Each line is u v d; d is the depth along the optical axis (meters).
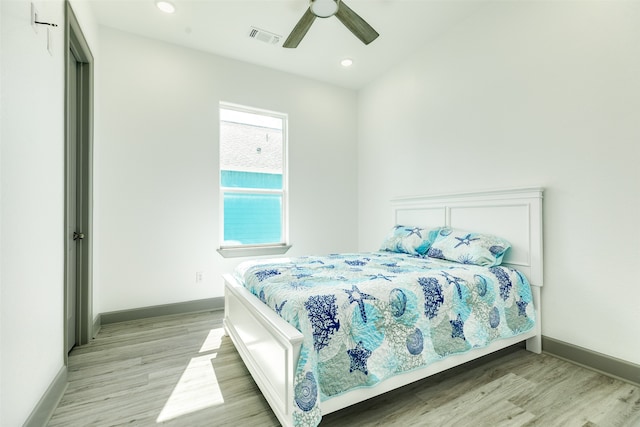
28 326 1.21
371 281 1.59
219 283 3.15
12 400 1.07
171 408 1.46
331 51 3.14
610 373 1.74
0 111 1.02
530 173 2.17
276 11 2.52
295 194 3.65
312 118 3.77
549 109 2.06
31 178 1.25
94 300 2.47
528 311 2.01
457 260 2.25
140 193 2.79
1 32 1.03
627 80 1.71
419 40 2.96
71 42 1.99
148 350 2.11
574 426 1.31
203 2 2.40
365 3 2.44
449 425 1.32
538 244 2.07
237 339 1.96
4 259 1.03
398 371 1.40
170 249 2.91
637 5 1.68
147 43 2.84
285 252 3.58
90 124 2.27
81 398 1.53
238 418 1.38
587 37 1.88
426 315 1.55
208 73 3.12
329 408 1.22
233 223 3.35
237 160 3.39
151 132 2.84
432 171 2.99
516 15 2.26
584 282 1.88
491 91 2.44
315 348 1.22
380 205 3.72
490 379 1.71
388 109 3.57
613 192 1.77
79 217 2.21
